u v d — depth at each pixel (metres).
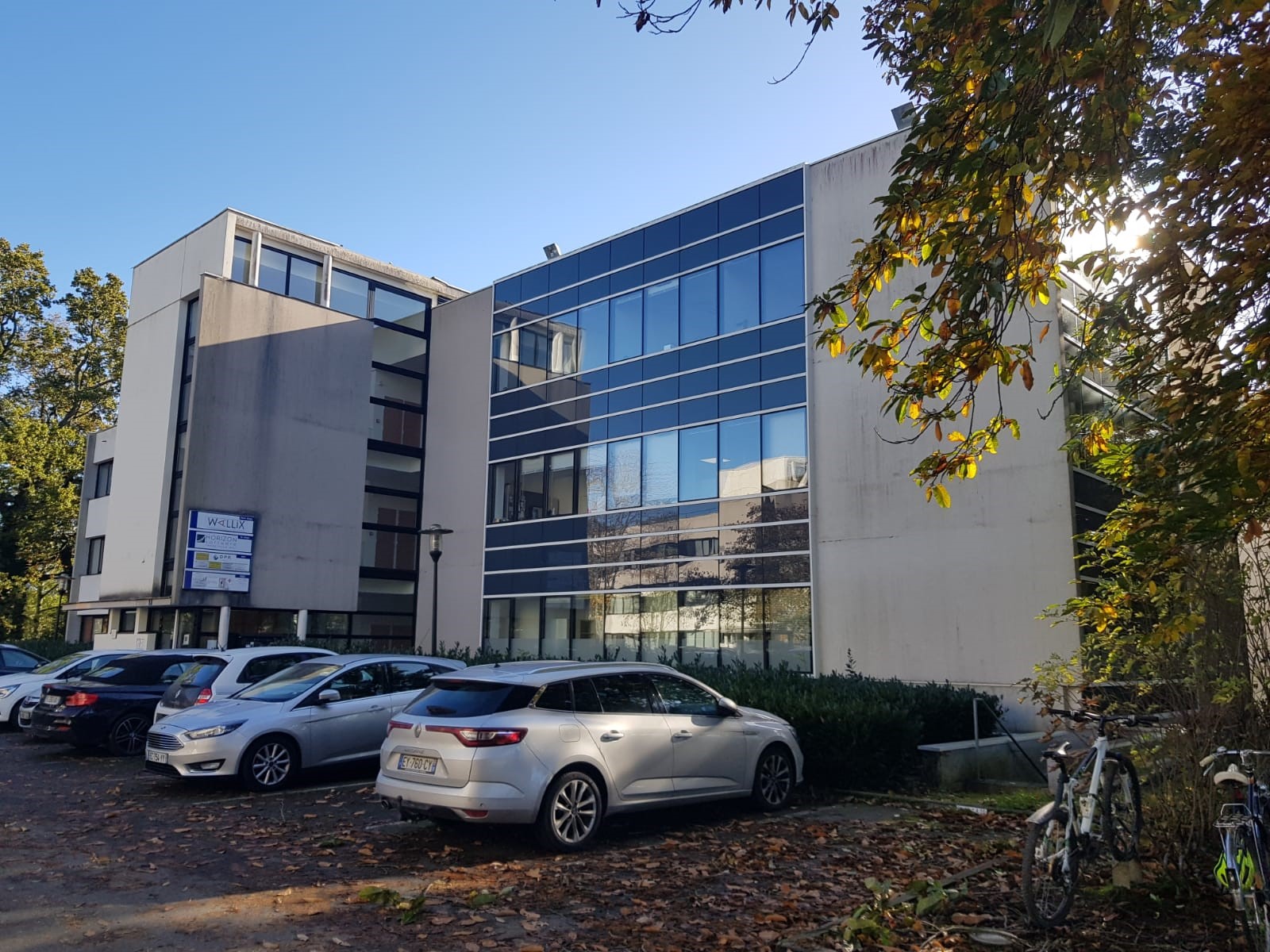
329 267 28.22
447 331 28.91
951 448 16.78
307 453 25.84
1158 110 7.07
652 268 22.56
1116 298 6.72
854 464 18.12
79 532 32.56
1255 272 5.58
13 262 43.16
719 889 6.71
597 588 22.48
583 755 7.99
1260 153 5.62
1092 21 5.56
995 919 5.91
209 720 10.85
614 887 6.74
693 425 21.02
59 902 6.40
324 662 12.11
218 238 26.03
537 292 25.69
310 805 9.99
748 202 20.77
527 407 25.41
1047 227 6.70
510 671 8.46
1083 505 15.65
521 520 24.89
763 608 19.08
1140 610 7.02
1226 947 5.38
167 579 24.39
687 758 8.78
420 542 28.41
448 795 7.65
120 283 47.03
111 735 13.81
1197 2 5.64
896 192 7.04
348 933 5.77
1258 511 5.53
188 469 23.34
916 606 16.91
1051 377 15.68
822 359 18.95
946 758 11.01
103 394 45.91
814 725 10.73
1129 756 6.64
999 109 6.02
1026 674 15.45
